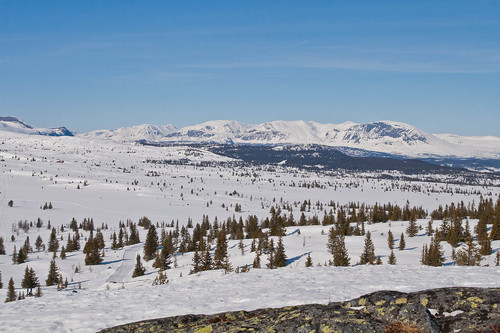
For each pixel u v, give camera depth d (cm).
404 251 10712
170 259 13150
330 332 1241
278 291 2241
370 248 9531
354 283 2281
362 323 1266
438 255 7781
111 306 2266
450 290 1463
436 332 1195
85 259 14588
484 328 1159
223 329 1423
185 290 2650
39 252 17700
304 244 12244
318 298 1931
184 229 19462
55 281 11538
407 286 2050
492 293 1370
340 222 15538
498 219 10281
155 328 1593
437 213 18350
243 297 2175
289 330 1298
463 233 10825
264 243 11388
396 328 1214
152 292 2669
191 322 1652
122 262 14900
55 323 1919
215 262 10356
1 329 1869
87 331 1773
